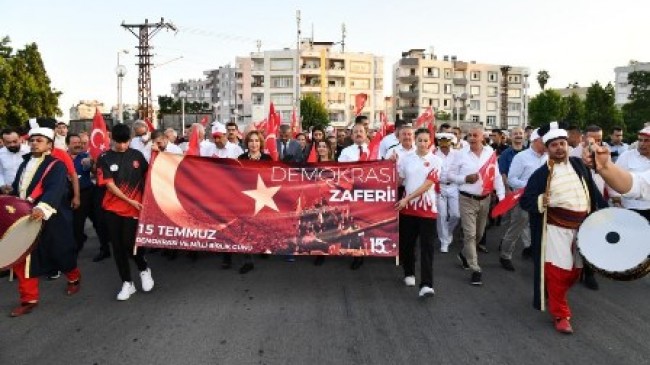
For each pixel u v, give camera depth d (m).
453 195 8.52
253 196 6.67
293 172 6.71
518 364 4.33
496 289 6.50
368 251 6.53
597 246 4.59
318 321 5.30
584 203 5.04
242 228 6.62
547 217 5.14
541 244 5.18
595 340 4.84
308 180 6.68
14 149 7.84
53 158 5.82
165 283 6.70
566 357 4.46
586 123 65.62
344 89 89.88
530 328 5.14
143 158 6.43
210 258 8.15
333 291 6.36
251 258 7.34
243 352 4.55
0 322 5.31
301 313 5.55
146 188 6.46
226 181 6.69
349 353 4.53
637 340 4.85
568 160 5.16
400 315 5.50
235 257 8.20
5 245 4.98
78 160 8.12
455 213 8.57
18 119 41.19
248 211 6.64
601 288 6.58
